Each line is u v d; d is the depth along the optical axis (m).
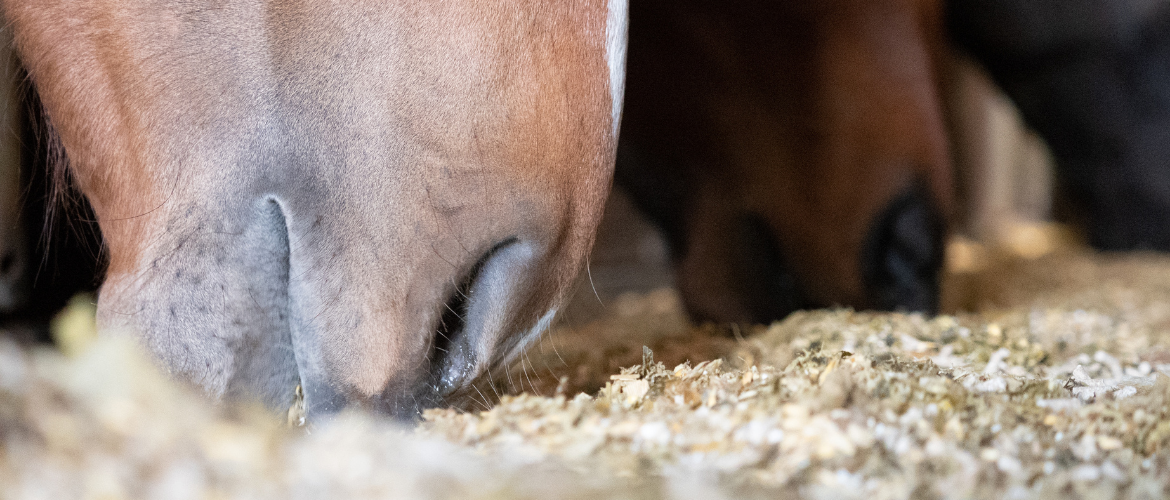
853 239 1.51
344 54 0.90
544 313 0.95
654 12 1.46
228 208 0.89
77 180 0.94
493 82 0.91
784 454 0.86
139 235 0.90
